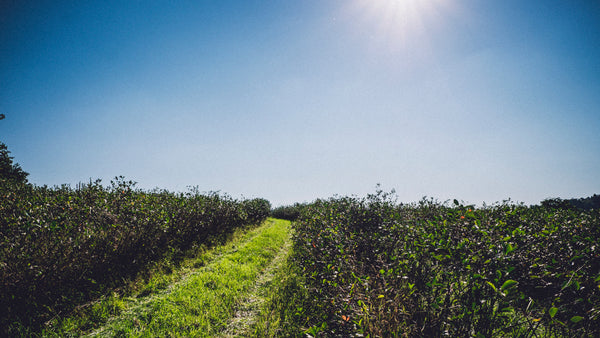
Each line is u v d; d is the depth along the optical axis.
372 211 7.84
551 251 4.07
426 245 3.91
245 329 4.28
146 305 4.98
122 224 6.72
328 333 3.47
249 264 7.80
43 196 7.25
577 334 2.75
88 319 4.38
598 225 5.50
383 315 3.07
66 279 5.08
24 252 4.63
